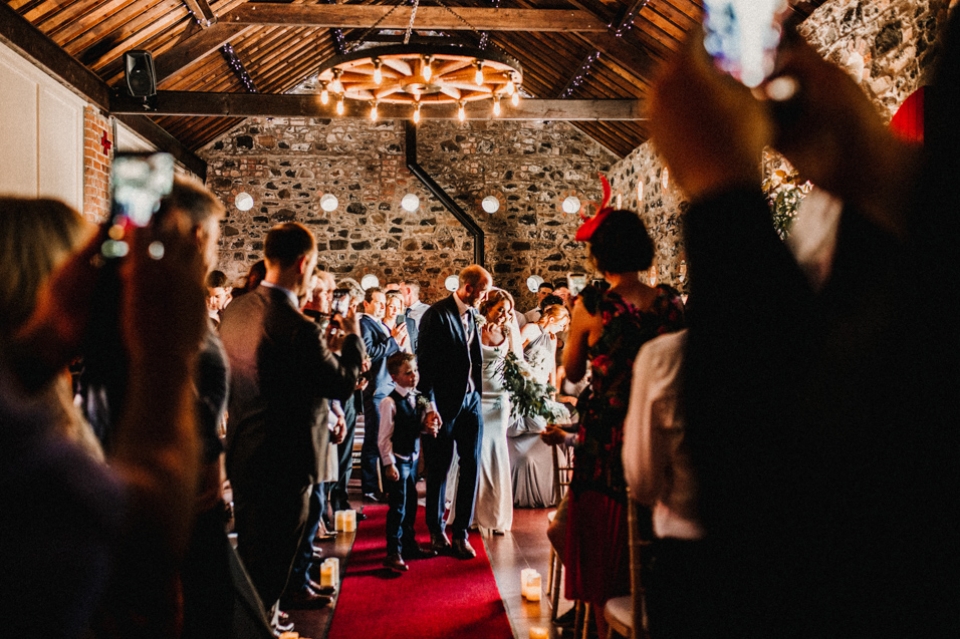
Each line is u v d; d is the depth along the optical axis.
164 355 0.68
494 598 3.55
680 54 0.51
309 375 2.46
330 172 10.60
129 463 0.66
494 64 4.38
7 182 5.06
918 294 0.46
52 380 0.75
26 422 0.63
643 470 1.28
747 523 0.53
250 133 10.49
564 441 2.50
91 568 0.63
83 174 6.35
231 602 1.50
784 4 0.49
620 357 2.03
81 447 0.66
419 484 6.44
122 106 6.84
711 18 0.50
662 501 1.20
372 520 5.14
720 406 0.53
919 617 0.47
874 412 0.47
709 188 0.52
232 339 2.49
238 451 2.45
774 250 0.52
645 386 1.28
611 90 8.51
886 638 0.48
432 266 10.72
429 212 10.73
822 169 0.50
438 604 3.47
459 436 4.28
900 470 0.47
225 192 10.45
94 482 0.63
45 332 0.74
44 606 0.61
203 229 1.36
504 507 4.72
